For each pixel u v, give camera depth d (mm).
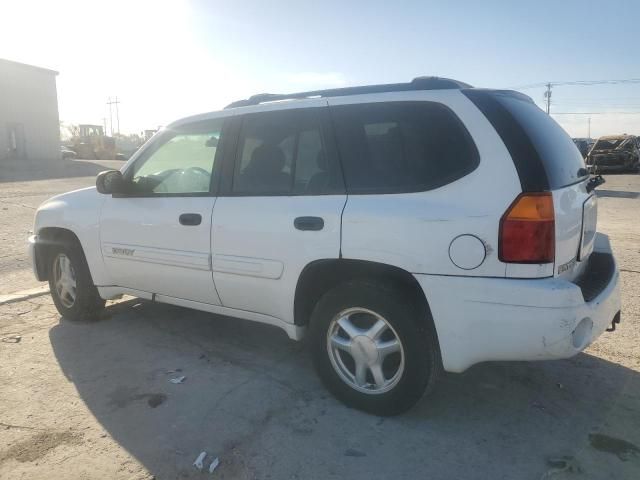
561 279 2895
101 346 4508
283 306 3648
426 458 2957
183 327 4941
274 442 3111
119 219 4492
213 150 4059
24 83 36719
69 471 2861
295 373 4000
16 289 6242
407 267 3074
